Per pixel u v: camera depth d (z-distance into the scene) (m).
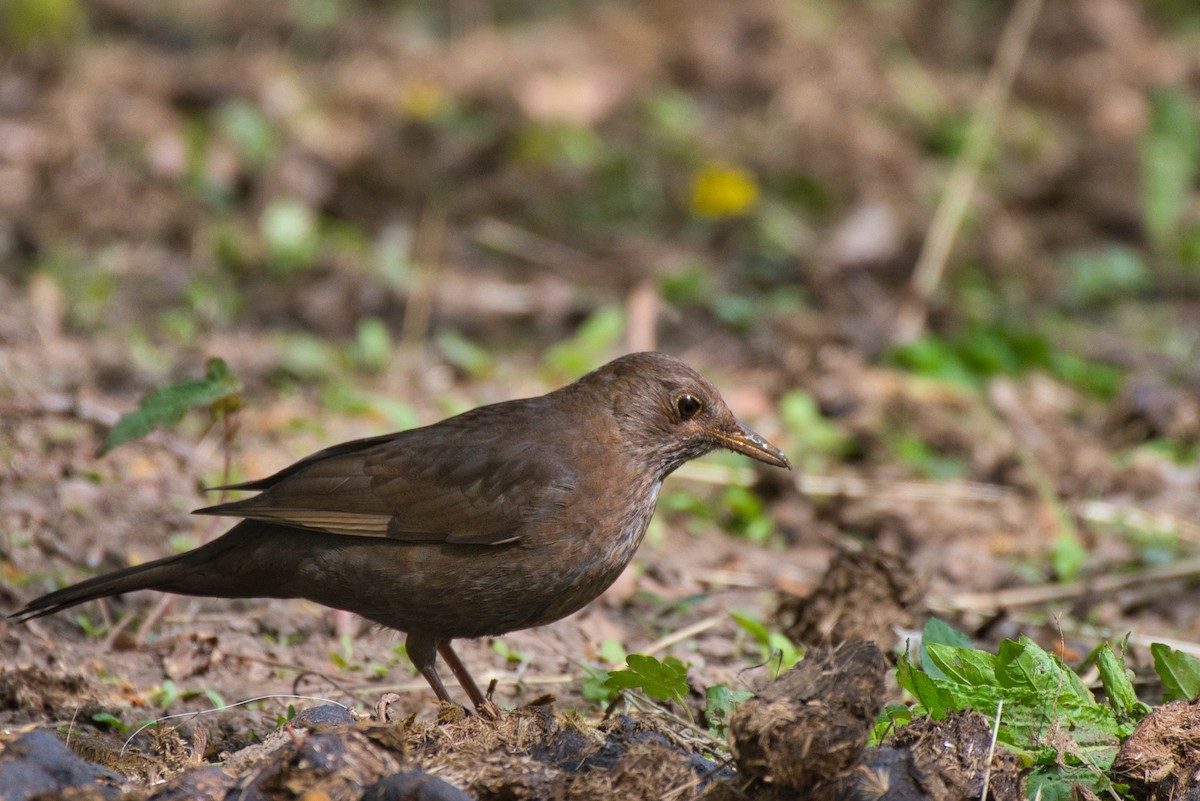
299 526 7.60
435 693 7.95
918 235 17.58
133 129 17.72
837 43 21.45
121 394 12.48
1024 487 12.20
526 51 21.45
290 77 20.05
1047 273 17.53
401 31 22.56
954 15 23.03
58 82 18.92
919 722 6.22
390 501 7.63
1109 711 6.75
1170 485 12.23
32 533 9.61
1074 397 14.23
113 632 8.64
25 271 15.15
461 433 7.85
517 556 7.66
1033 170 19.44
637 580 10.16
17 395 11.47
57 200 16.41
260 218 16.88
